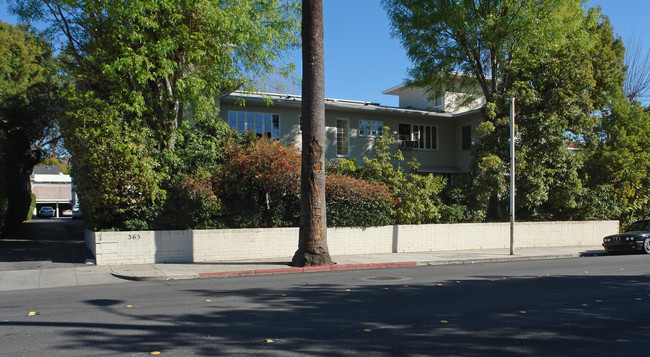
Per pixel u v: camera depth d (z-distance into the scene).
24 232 24.48
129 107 14.47
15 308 8.25
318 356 5.46
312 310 7.94
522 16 19.70
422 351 5.66
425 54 22.41
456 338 6.22
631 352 5.66
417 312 7.77
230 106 22.83
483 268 14.38
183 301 8.81
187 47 15.53
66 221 39.50
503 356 5.49
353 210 17.78
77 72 16.19
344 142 25.52
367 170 19.28
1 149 19.98
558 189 21.53
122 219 15.12
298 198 17.52
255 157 16.11
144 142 14.89
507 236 21.02
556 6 19.67
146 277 12.07
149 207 15.10
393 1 22.39
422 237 18.98
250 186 16.86
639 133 23.86
